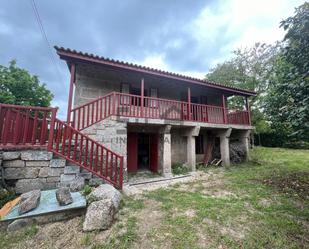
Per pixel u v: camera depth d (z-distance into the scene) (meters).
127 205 4.23
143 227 3.24
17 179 4.46
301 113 4.62
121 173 5.30
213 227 3.25
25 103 14.52
